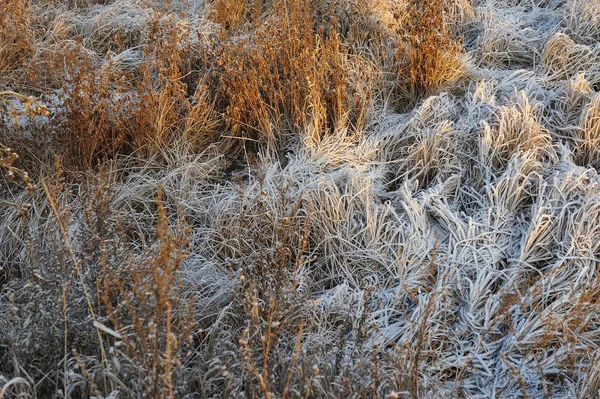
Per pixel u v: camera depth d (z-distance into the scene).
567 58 4.66
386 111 4.36
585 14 5.14
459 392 2.56
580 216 3.24
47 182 3.45
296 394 2.16
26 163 3.56
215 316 2.86
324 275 3.21
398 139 3.97
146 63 4.10
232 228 3.29
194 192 3.54
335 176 3.59
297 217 3.29
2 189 3.49
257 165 3.64
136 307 2.40
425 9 4.47
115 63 4.53
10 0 4.84
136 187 3.53
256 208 3.34
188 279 2.96
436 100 4.19
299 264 2.81
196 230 3.40
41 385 2.32
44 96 3.76
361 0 5.10
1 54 4.54
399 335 2.83
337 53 4.33
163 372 2.09
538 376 2.61
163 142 3.86
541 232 3.21
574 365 2.51
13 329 2.33
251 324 2.51
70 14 5.27
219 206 3.44
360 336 2.52
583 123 3.96
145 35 4.89
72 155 3.64
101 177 3.23
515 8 5.63
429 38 4.33
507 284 3.02
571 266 3.08
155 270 2.09
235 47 4.43
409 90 4.59
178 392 2.21
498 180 3.55
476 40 5.14
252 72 3.97
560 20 5.27
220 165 3.94
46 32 4.99
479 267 3.10
